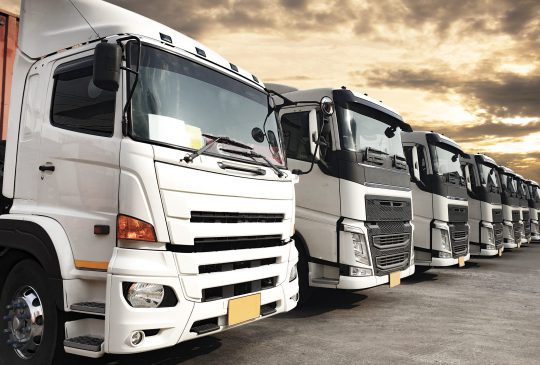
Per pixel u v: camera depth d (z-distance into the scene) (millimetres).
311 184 6566
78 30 4023
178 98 3877
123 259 3311
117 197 3422
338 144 6438
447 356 4773
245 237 4133
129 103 3463
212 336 5215
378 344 5117
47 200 3852
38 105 4102
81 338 3439
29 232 3779
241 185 4055
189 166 3627
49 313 3654
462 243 10242
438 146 9836
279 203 4562
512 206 15688
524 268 12352
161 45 3889
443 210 9477
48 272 3607
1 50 6930
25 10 4371
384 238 6777
